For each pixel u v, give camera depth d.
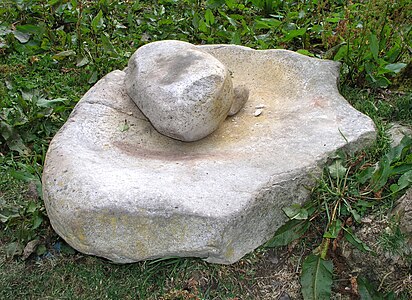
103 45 1.60
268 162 1.10
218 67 1.18
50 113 1.41
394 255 1.03
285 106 1.29
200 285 1.05
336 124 1.19
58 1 1.80
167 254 0.99
